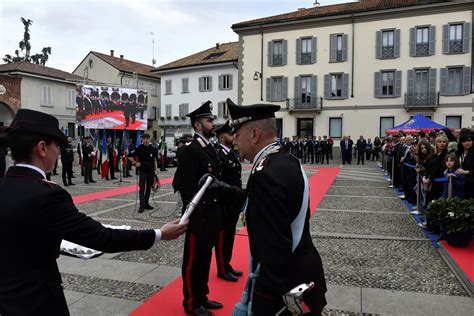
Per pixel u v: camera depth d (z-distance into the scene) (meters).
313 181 13.92
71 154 13.23
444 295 3.88
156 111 40.06
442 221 5.43
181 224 2.06
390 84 25.97
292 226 1.77
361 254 5.22
